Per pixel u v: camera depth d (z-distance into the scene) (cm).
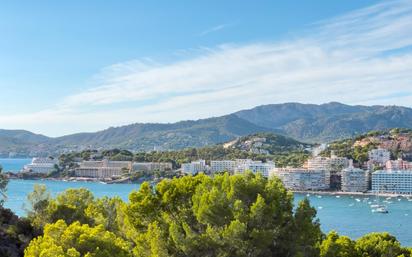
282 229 4778
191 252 4644
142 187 5447
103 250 4691
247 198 4894
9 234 8544
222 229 4700
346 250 6819
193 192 5266
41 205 9075
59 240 4794
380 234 7444
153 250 4700
